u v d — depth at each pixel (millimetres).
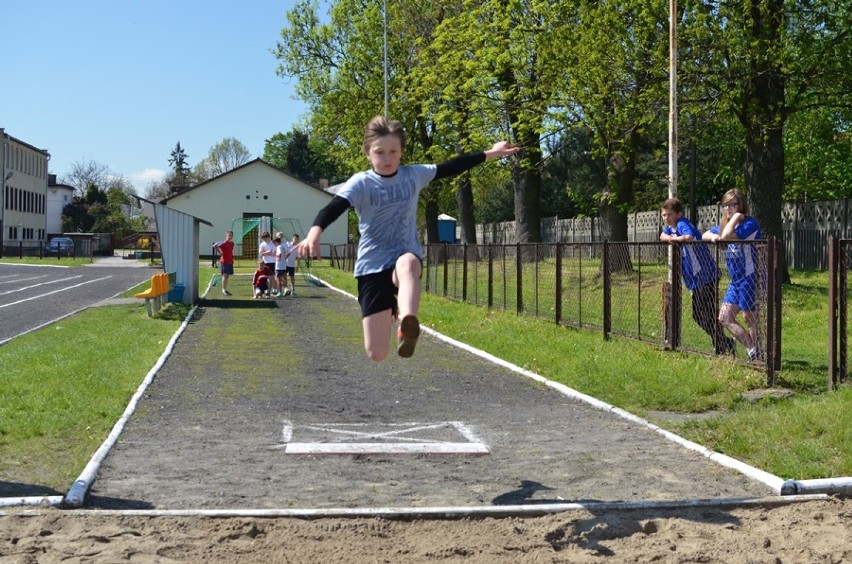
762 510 6008
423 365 13266
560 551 5230
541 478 6871
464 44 29188
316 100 49719
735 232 11391
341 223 77000
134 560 4945
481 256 22781
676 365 11820
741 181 43875
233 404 9938
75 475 6727
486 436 8398
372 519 5699
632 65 22438
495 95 28844
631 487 6594
